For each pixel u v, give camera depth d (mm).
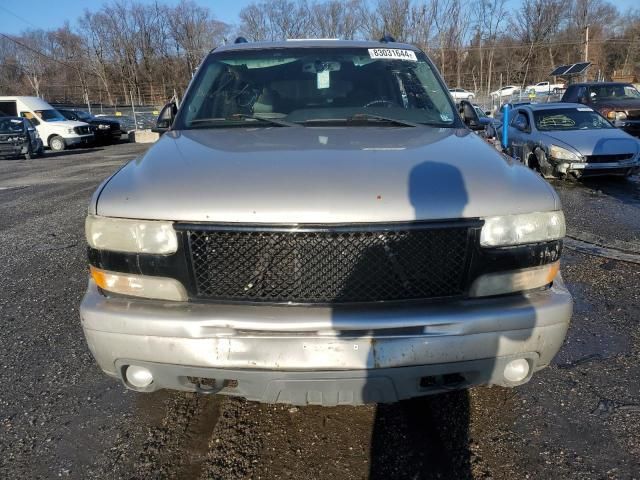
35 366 3117
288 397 1990
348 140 2514
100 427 2553
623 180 9398
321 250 1915
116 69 61844
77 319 3756
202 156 2283
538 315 1998
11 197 9336
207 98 3178
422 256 1949
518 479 2174
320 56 3426
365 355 1909
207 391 2072
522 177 2166
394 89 3238
